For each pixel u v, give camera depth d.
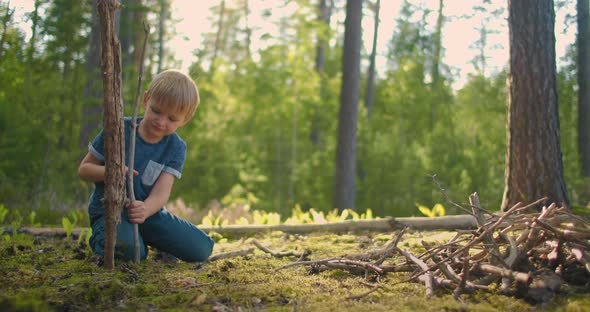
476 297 2.04
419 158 15.82
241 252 3.30
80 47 12.52
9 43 12.59
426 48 22.31
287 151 20.12
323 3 25.27
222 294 2.13
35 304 1.52
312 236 4.44
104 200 2.47
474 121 16.02
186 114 2.77
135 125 2.60
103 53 2.29
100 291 2.11
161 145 2.98
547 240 2.24
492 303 1.96
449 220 4.45
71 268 2.65
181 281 2.38
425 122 19.44
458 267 2.31
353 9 13.75
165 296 2.10
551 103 4.40
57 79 11.93
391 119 21.64
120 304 1.98
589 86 9.62
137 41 14.05
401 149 16.59
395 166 16.02
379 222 4.58
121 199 2.51
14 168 10.83
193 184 18.00
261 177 18.92
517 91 4.44
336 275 2.55
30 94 11.66
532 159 4.35
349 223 4.64
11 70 12.41
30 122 11.22
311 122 21.25
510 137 4.50
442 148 14.85
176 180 17.81
